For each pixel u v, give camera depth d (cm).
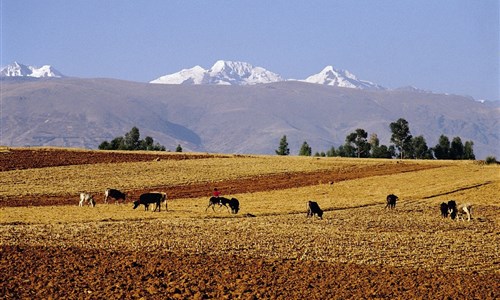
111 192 9638
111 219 7700
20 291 4288
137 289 4412
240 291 4453
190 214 8375
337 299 4378
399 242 6781
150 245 6047
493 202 10456
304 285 4753
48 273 4809
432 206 9862
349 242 6638
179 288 4509
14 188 10869
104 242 6125
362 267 5503
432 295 4619
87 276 4769
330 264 5584
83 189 11119
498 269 5716
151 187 11619
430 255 6172
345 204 9681
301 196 10631
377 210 9312
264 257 5738
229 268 5244
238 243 6300
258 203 9719
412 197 10688
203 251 5875
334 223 7969
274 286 4700
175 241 6281
